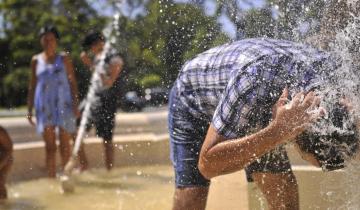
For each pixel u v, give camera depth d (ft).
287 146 8.98
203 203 8.79
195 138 8.61
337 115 6.90
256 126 7.17
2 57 66.74
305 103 6.78
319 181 9.80
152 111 23.71
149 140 19.57
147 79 30.83
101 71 18.78
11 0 65.21
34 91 17.88
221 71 7.81
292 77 6.93
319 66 7.01
